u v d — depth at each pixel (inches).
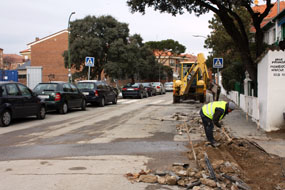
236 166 208.1
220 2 507.5
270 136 325.1
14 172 199.5
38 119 492.4
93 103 750.5
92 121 464.8
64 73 1945.1
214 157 230.8
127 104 818.8
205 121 277.6
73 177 188.9
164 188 172.6
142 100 989.2
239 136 327.6
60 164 219.3
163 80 2620.6
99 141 307.1
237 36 522.0
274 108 343.0
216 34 1040.2
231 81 909.8
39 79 948.6
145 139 318.0
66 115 552.7
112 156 243.0
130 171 202.1
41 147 279.0
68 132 363.3
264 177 196.7
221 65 839.1
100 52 1272.1
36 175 192.9
